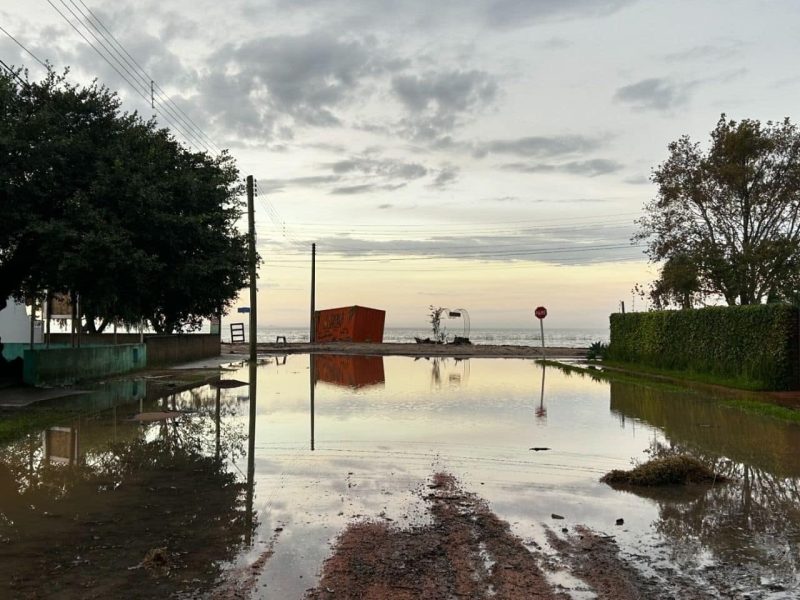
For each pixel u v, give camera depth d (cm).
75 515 697
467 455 1012
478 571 550
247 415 1416
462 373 2630
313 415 1422
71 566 554
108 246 1468
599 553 594
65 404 1524
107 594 498
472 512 716
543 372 2697
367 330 5291
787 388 1872
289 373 2570
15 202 1473
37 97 1582
